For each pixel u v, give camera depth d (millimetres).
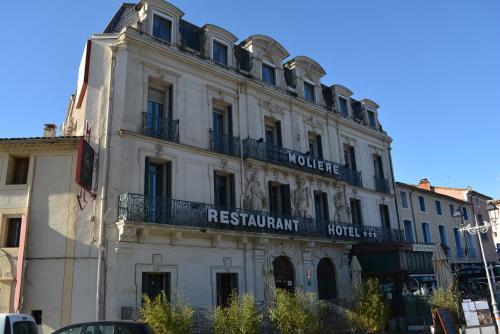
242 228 19953
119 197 16859
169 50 20078
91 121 17812
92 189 16734
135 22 20000
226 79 22562
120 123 17750
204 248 18875
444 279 21219
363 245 25547
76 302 15664
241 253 20234
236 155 21578
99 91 18219
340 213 26625
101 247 16047
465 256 39875
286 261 22531
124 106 18047
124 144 17625
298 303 16391
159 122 19016
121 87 18234
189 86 20750
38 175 17359
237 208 20375
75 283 15891
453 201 41094
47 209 16891
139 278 16516
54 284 15938
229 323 14844
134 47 19078
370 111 33125
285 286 22031
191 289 17969
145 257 16891
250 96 23578
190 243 18406
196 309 15633
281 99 25344
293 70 27156
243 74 23562
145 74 19219
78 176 15203
